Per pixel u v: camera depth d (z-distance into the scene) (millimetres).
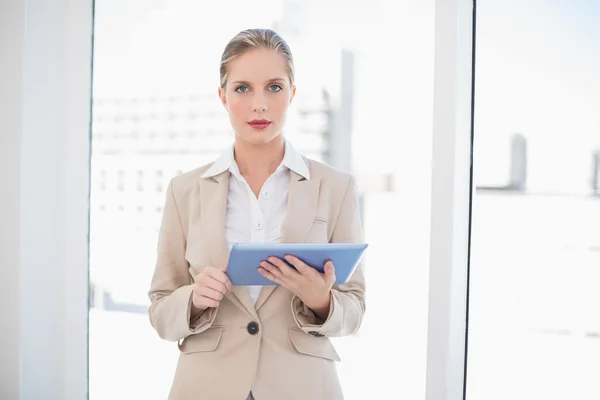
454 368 1475
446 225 1446
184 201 1221
